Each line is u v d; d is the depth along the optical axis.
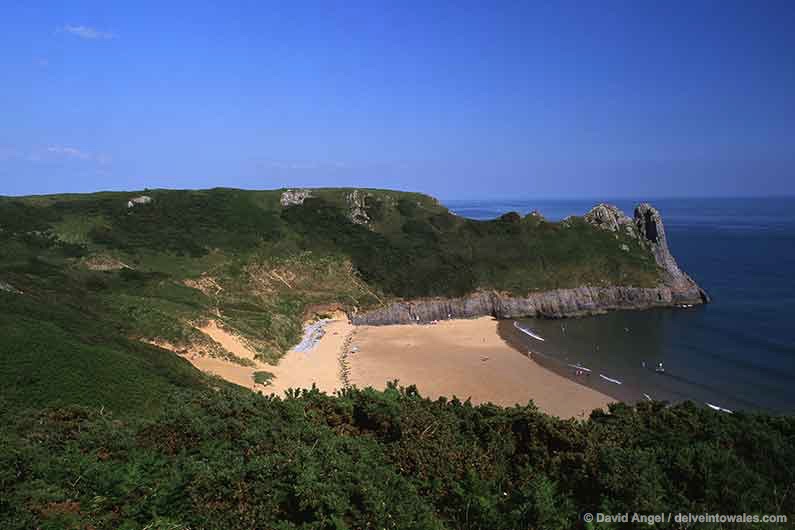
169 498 11.90
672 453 13.65
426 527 10.94
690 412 18.17
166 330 44.97
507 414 17.62
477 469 14.05
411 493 12.33
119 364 29.94
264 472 12.36
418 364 53.34
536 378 48.94
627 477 12.42
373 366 52.44
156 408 26.33
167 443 15.92
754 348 56.56
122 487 12.33
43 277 50.38
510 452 15.54
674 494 12.25
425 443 15.27
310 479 11.79
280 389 43.38
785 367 50.66
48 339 29.03
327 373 49.38
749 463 14.27
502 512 11.88
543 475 13.54
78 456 13.99
